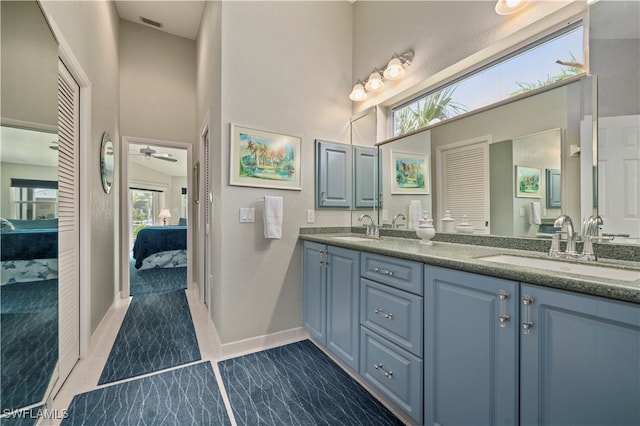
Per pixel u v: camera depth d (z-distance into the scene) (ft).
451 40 6.19
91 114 7.04
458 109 6.51
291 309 7.77
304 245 7.79
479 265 3.46
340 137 8.78
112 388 5.50
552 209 4.71
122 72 11.28
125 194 11.20
